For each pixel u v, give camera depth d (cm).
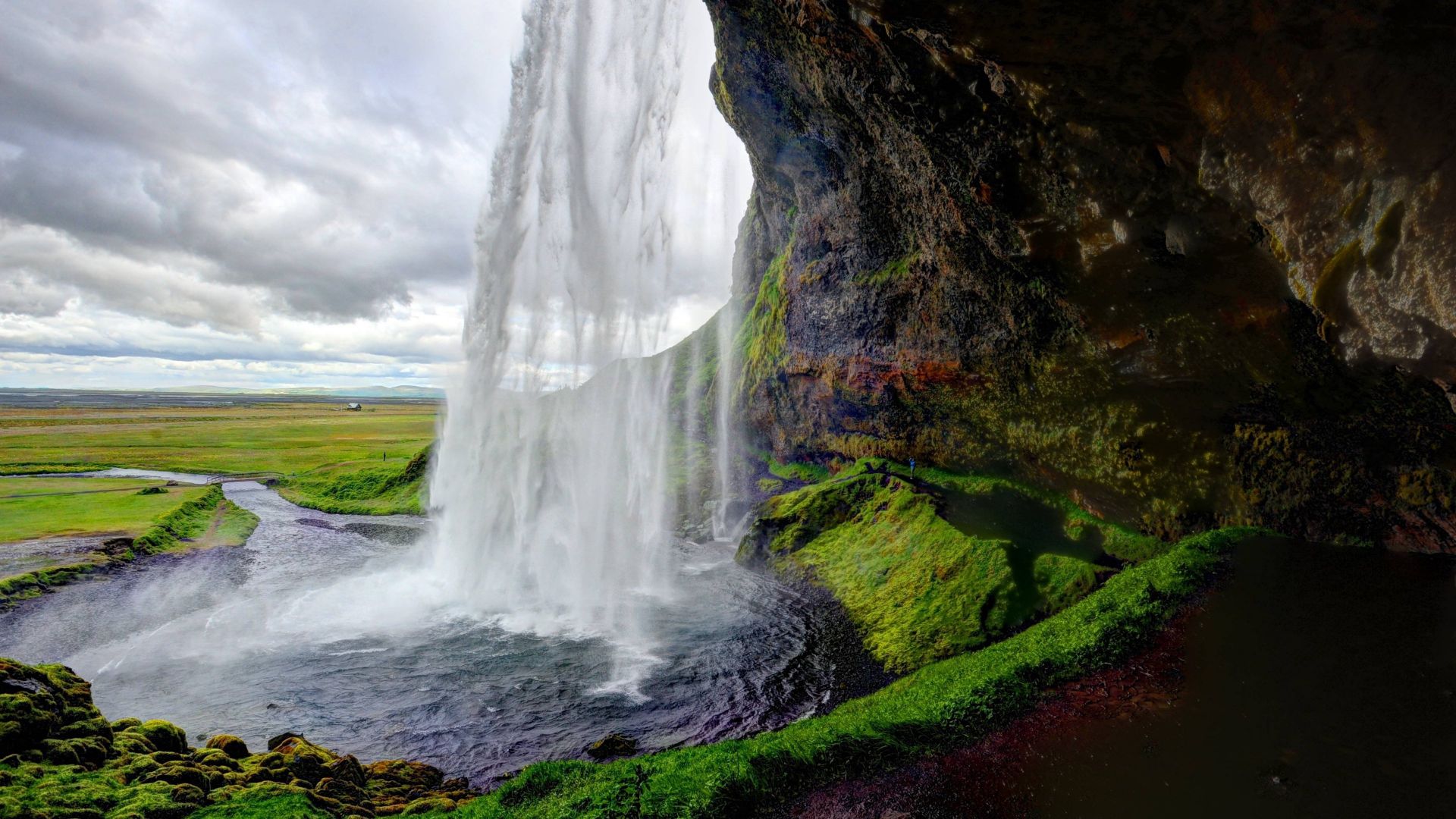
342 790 1043
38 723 959
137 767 950
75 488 4369
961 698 1045
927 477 2842
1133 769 845
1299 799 755
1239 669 1092
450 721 1499
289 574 2764
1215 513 2009
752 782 852
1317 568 1573
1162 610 1347
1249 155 1089
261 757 1103
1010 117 1494
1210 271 1490
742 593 2452
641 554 2981
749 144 3559
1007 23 1116
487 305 2994
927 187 2142
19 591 2314
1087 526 2230
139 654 1891
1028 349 2209
